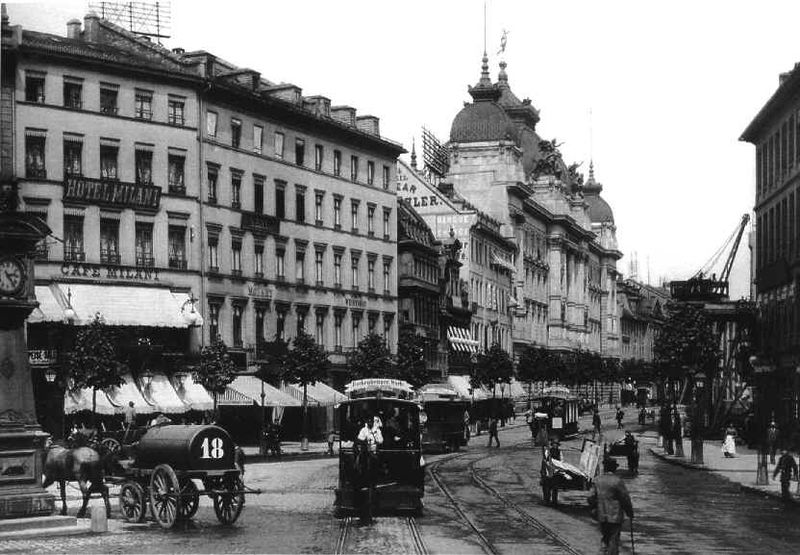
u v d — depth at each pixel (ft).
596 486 69.26
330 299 270.26
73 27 238.48
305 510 106.83
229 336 232.53
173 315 211.20
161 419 111.24
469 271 388.37
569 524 97.55
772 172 256.32
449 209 389.80
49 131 204.33
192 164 224.33
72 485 131.34
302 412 257.14
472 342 380.99
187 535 86.69
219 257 231.71
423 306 325.62
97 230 208.95
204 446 92.38
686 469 173.99
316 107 272.72
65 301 197.98
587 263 625.00
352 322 279.90
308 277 262.47
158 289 214.48
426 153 455.22
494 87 472.03
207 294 225.97
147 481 94.63
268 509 107.65
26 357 88.94
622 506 68.18
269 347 220.23
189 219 223.30
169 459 92.58
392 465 104.01
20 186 199.82
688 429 279.08
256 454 204.85
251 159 243.40
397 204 322.75
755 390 267.18
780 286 241.14
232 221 236.02
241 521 96.99
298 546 80.33
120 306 205.16
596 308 655.35
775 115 250.78
